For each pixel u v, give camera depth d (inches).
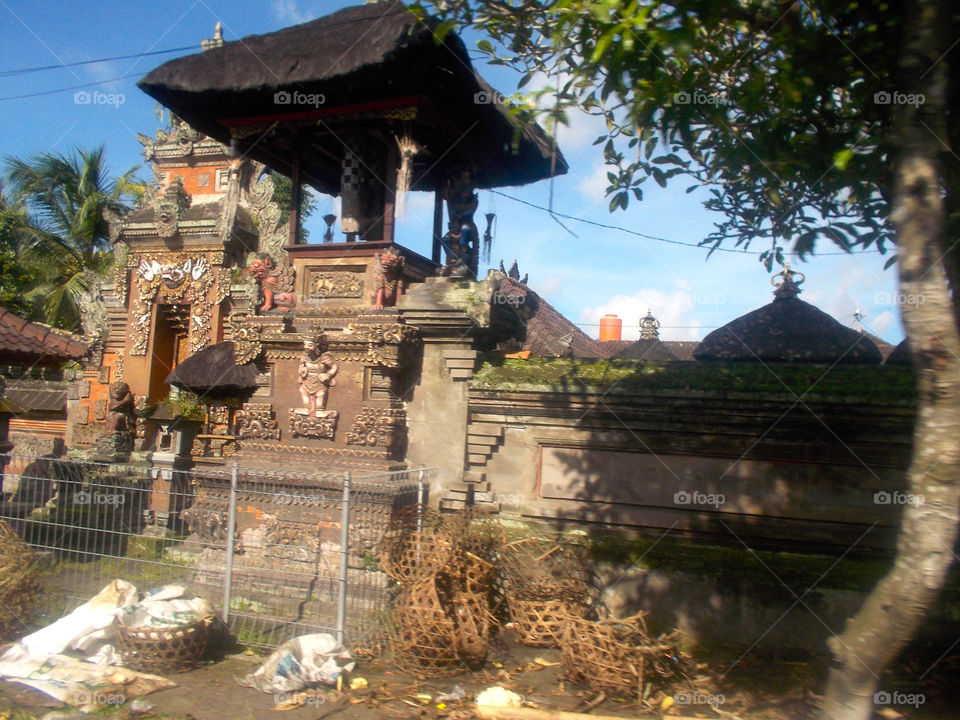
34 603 268.7
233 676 227.1
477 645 236.2
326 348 320.5
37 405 674.8
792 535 281.7
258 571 289.9
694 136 227.5
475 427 314.7
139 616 238.7
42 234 881.5
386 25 294.2
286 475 298.5
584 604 274.2
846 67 204.8
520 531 300.0
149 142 594.2
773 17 196.2
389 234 326.6
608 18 172.2
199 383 409.4
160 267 567.5
